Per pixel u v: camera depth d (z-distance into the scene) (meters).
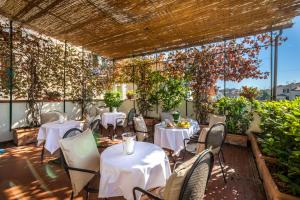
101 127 5.91
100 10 3.63
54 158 3.53
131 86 8.18
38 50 5.04
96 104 7.05
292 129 1.86
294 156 1.71
